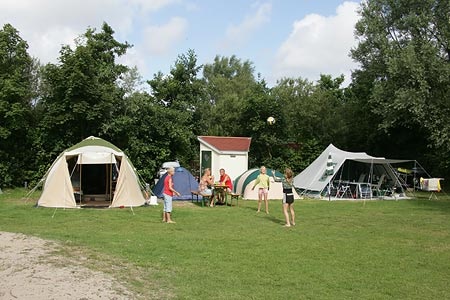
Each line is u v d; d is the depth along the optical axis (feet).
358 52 94.63
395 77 82.02
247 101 101.04
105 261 26.12
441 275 25.12
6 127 71.97
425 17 81.41
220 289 21.61
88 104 71.72
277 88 114.32
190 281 22.76
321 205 60.23
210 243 32.63
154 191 67.10
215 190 58.85
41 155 74.28
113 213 48.21
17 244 29.66
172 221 43.39
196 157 98.99
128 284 21.81
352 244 33.30
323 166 75.20
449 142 78.43
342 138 107.86
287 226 41.34
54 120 71.31
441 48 84.53
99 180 68.18
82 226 39.47
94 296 19.67
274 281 23.29
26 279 21.71
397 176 78.13
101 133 74.28
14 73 74.02
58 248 29.04
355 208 56.85
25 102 76.23
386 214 51.11
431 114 79.20
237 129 111.04
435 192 82.43
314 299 20.58
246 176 70.64
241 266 26.11
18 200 59.41
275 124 99.19
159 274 23.84
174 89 99.86
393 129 98.07
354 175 79.25
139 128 79.10
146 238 34.01
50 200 52.16
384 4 89.35
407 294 21.63
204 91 118.01
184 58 104.22
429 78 79.20
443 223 44.45
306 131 108.68
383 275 24.88
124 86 78.79
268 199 67.67
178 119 85.10
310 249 31.19
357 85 105.70
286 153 100.58
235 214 49.32
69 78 69.92
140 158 79.30
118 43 83.61
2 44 74.18
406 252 30.78
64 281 21.63
